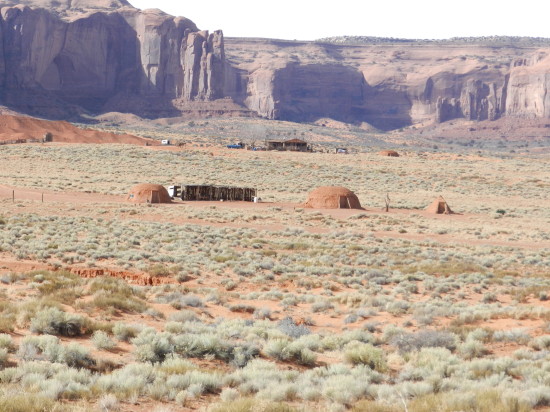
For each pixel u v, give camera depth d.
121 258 83.38
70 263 76.62
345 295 64.75
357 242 121.12
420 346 42.34
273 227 137.75
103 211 143.25
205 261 85.69
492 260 103.00
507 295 70.62
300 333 45.91
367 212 166.62
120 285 57.25
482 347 41.66
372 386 30.86
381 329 50.09
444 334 43.41
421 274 83.81
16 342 34.91
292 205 178.75
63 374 28.77
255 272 79.06
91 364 32.81
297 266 85.62
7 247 81.88
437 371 35.09
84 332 39.41
